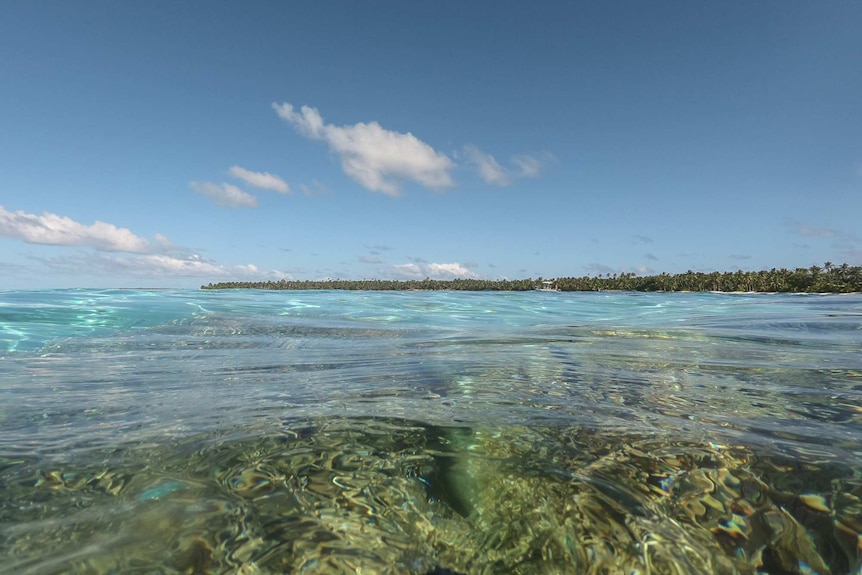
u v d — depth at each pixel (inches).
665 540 56.3
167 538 54.4
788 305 572.7
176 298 390.9
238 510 61.0
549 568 53.6
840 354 186.1
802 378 138.6
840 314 408.8
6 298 325.1
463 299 562.9
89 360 173.2
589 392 119.5
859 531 55.9
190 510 60.5
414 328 290.0
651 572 52.1
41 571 47.9
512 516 61.7
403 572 51.5
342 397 115.4
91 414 100.7
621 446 80.9
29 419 97.0
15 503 61.1
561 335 256.5
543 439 84.8
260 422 94.3
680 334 260.5
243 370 153.3
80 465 73.0
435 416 98.0
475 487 68.0
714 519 59.4
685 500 63.6
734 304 593.3
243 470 72.1
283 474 71.0
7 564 48.8
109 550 51.8
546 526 59.6
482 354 188.9
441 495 66.1
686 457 75.9
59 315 274.7
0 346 200.4
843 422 93.6
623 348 206.2
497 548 56.4
